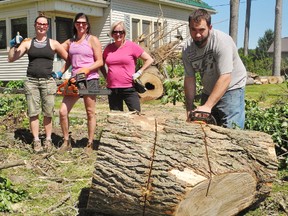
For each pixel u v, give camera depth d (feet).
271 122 19.19
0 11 59.57
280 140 18.01
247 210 13.15
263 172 11.99
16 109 27.50
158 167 10.80
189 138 11.50
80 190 14.85
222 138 11.82
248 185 11.78
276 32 81.56
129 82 19.08
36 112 20.18
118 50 18.95
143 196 10.76
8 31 59.00
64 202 13.82
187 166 10.85
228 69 13.30
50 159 18.88
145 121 11.97
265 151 12.00
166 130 11.68
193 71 14.66
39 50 19.69
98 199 11.44
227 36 13.48
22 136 23.03
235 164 11.31
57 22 57.82
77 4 56.90
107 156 11.17
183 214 10.76
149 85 42.63
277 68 82.07
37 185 15.47
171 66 54.90
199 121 12.68
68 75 56.59
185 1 76.28
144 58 19.25
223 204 11.49
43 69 19.86
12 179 15.94
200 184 10.55
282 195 14.08
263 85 65.10
